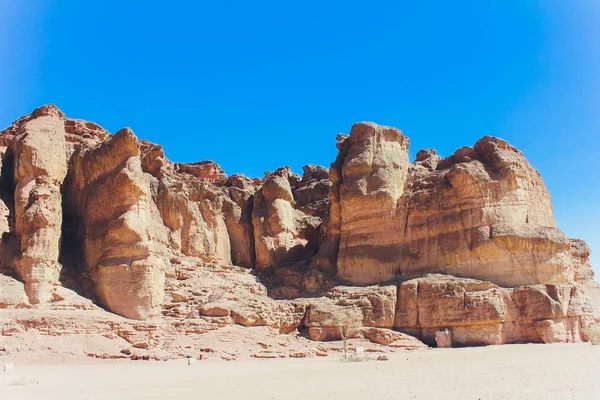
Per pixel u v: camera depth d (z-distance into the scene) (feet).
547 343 129.39
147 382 81.97
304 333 142.41
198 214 174.50
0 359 105.29
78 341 115.24
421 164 180.24
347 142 173.58
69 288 133.59
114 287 132.26
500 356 107.24
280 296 157.38
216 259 173.68
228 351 121.90
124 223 135.03
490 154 156.25
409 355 118.21
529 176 156.35
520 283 139.95
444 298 137.28
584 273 167.22
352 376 84.53
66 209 155.12
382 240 157.69
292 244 185.16
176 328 129.08
